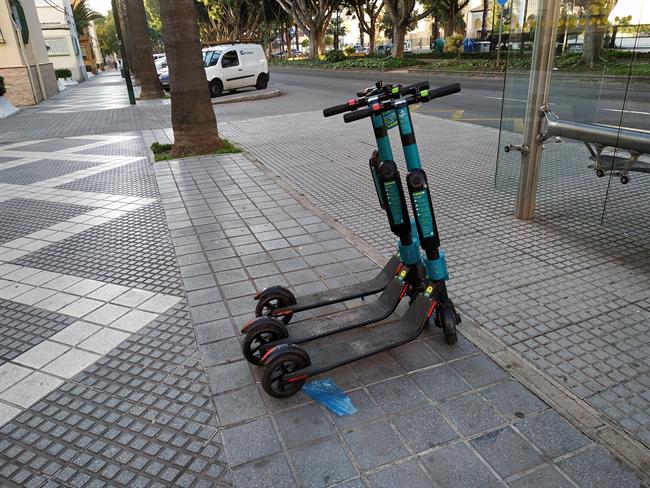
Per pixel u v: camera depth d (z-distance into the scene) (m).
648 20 4.59
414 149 2.60
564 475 1.96
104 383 2.66
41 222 5.34
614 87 4.63
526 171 4.44
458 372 2.60
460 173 6.27
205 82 8.11
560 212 4.72
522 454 2.07
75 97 23.06
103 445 2.24
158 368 2.77
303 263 3.96
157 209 5.54
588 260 3.74
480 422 2.26
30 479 2.08
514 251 3.95
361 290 3.14
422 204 2.61
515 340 2.83
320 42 37.19
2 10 18.62
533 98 4.24
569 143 5.12
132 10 18.78
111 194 6.24
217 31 55.41
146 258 4.23
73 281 3.88
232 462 2.10
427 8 31.23
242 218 5.07
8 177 7.52
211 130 8.30
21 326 3.28
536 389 2.43
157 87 19.84
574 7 4.24
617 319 2.98
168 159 8.03
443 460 2.06
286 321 3.02
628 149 4.07
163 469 2.09
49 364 2.85
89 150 9.42
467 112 11.19
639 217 4.48
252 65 19.22
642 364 2.58
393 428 2.25
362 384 2.55
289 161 7.54
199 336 3.05
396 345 2.62
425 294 2.80
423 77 21.80
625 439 2.12
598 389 2.42
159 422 2.36
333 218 4.96
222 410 2.41
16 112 17.06
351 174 6.60
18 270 4.14
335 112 2.67
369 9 36.50
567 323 2.96
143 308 3.42
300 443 2.19
